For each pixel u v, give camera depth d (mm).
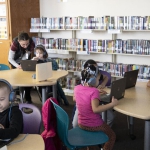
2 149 1390
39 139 1579
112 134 2352
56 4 5629
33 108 2021
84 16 5328
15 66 4312
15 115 1627
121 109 2176
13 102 1694
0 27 5445
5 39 5449
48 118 2004
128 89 2914
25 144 1512
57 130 2111
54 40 5465
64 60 5363
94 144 2141
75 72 5520
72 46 5266
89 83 2297
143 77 4609
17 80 3258
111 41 4840
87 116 2316
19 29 5516
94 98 2232
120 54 4934
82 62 5207
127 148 3070
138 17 4496
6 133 1499
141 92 2771
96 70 2352
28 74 3680
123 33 4977
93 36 5312
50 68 3320
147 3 4648
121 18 4656
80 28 5117
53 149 2029
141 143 3207
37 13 5832
